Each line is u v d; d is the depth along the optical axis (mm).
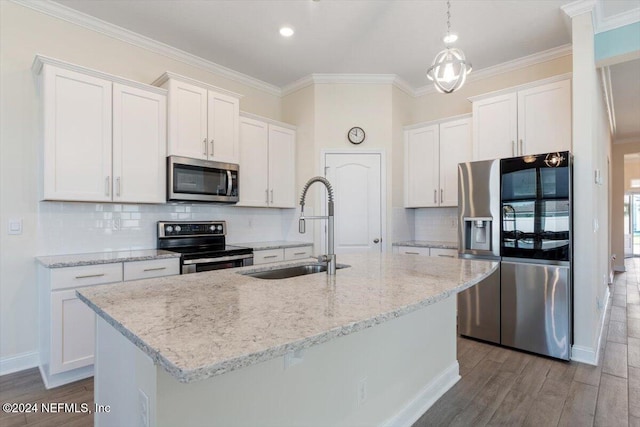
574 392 2336
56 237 2844
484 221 3293
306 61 3926
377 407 1823
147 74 3451
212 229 3750
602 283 4000
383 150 4273
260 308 1158
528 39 3422
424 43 3512
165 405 1017
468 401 2250
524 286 3023
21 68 2711
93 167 2740
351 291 1402
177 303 1227
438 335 2354
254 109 4449
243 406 1220
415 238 4727
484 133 3652
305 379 1443
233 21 3117
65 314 2410
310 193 4320
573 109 2869
